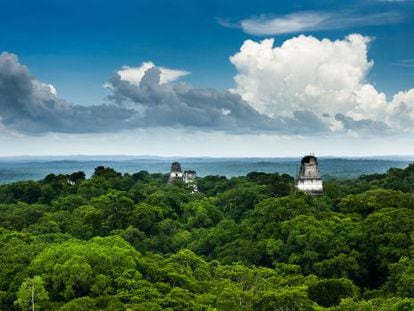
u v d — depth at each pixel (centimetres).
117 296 9119
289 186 18625
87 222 15750
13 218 16138
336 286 9731
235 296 8912
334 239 12344
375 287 11638
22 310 9331
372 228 12250
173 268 10712
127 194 19425
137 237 14825
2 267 10694
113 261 10356
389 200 14688
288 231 13188
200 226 17275
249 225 14838
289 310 8662
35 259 10506
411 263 10394
